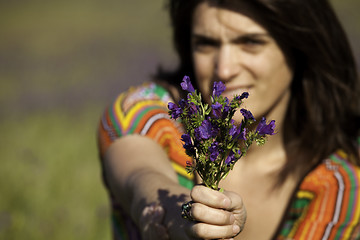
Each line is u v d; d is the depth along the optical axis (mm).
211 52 2455
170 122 2457
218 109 1269
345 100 2760
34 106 11734
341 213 2393
